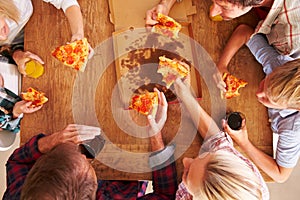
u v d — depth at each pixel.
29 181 1.07
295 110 1.35
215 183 1.12
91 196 1.08
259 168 1.44
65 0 1.48
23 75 1.49
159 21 1.46
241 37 1.48
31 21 1.52
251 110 1.47
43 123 1.46
